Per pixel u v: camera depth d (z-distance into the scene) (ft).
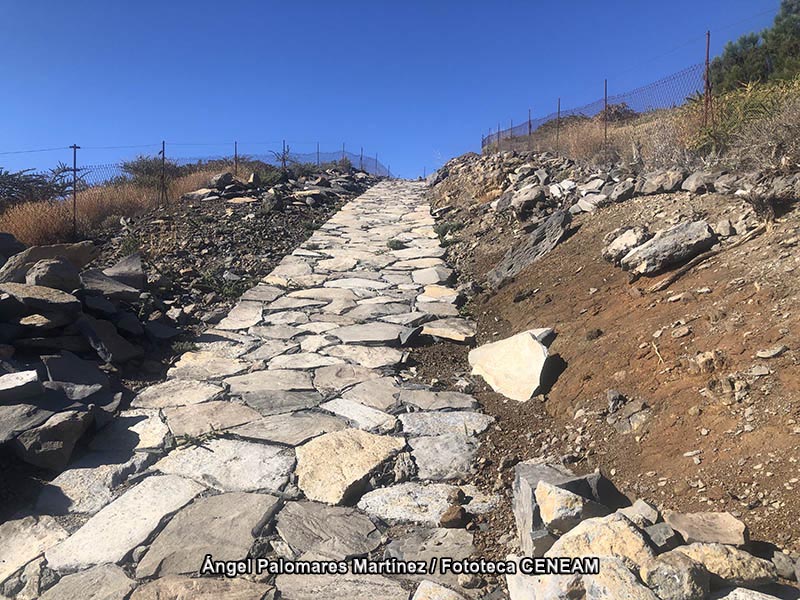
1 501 12.55
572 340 18.70
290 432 15.64
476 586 9.88
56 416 14.40
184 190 55.31
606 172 36.27
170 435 15.44
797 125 23.50
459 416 16.63
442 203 54.03
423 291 30.09
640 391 14.14
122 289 22.97
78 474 13.56
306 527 11.71
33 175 49.52
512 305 25.17
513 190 42.68
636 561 7.73
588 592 7.49
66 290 21.16
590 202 30.50
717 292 16.16
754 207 19.10
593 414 14.40
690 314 15.80
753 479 9.78
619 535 8.13
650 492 10.74
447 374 20.25
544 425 15.39
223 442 15.10
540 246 29.14
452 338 23.35
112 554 10.88
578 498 9.36
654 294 18.54
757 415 11.10
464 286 29.94
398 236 43.19
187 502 12.53
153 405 17.29
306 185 67.87
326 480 13.33
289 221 46.68
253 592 9.86
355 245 40.57
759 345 12.85
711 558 7.84
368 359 21.35
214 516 12.01
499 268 30.48
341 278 32.68
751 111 29.89
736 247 18.34
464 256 35.81
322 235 43.45
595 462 12.71
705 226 19.51
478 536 11.33
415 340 23.49
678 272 18.76
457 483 13.43
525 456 14.20
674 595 7.27
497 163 55.36
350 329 24.50
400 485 13.37
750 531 8.89
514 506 11.50
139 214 44.24
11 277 21.88
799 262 15.10
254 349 22.38
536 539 9.29
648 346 15.49
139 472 13.78
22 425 13.91
